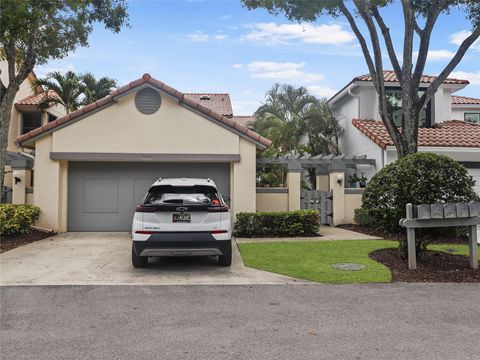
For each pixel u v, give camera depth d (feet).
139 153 42.27
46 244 36.09
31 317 17.37
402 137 39.37
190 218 25.26
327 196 48.96
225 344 14.35
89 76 73.61
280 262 28.02
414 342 14.49
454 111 80.74
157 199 26.66
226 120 42.83
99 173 44.37
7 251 32.89
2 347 14.12
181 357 13.32
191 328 15.97
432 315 17.49
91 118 42.19
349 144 63.31
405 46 38.73
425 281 23.41
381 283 22.97
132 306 18.92
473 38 37.88
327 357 13.28
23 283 23.21
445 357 13.25
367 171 54.13
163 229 24.99
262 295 20.72
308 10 39.17
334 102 69.72
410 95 39.04
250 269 26.48
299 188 47.50
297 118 65.26
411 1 38.73
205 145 42.91
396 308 18.47
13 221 37.50
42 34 40.32
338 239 37.47
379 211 27.27
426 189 25.93
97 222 44.27
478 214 25.50
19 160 45.11
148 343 14.48
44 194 42.06
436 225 25.46
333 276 24.23
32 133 41.65
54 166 42.14
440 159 26.63
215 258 30.14
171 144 42.63
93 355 13.47
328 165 49.24
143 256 25.57
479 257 28.96
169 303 19.35
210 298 20.18
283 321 16.78
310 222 40.09
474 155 51.08
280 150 65.36
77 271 26.09
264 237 39.19
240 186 43.27
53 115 76.18
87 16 43.52
